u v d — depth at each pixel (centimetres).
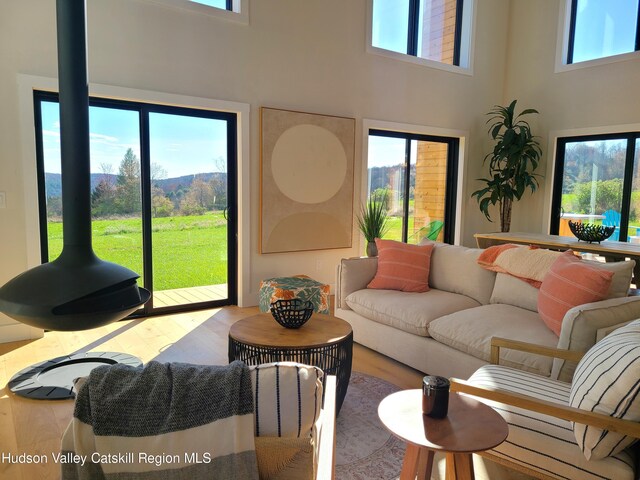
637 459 150
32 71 344
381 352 333
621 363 140
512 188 611
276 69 461
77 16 194
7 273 346
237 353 231
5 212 342
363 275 371
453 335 273
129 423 89
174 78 404
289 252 488
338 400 237
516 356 239
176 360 321
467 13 618
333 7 495
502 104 664
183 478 89
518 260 310
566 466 154
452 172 641
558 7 596
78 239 202
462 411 149
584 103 578
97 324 194
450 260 357
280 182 471
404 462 151
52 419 237
